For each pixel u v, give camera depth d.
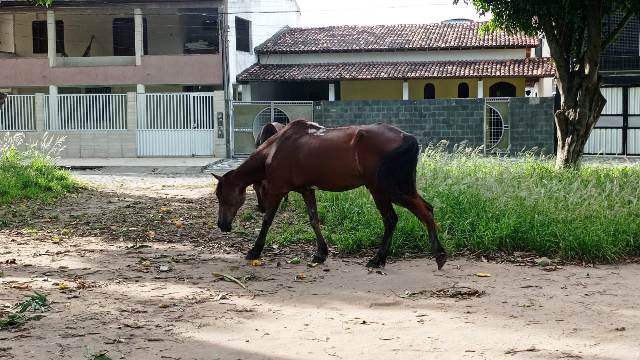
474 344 5.82
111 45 33.72
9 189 15.48
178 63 30.80
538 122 27.06
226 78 30.72
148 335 6.16
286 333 6.21
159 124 28.62
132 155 28.73
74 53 33.78
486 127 27.48
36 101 29.00
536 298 7.25
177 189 17.84
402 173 8.14
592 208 10.32
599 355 5.50
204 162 26.19
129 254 9.77
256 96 33.72
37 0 19.38
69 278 8.32
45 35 33.72
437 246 8.29
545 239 9.32
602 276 8.22
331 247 9.91
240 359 5.55
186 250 10.02
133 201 15.23
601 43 16.56
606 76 27.06
